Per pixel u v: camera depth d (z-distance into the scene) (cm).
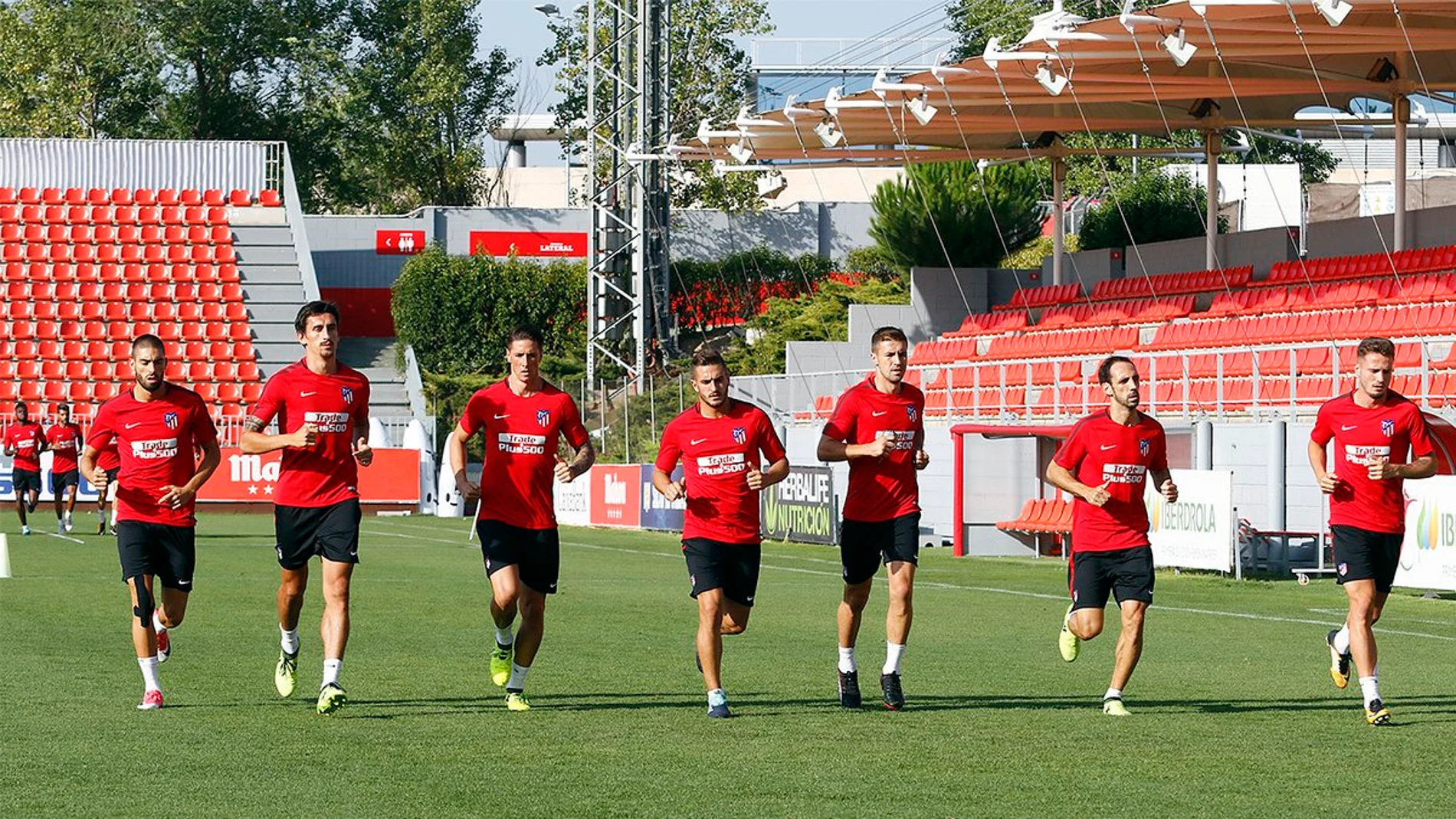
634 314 9356
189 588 2150
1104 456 2050
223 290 10006
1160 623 3378
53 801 1502
